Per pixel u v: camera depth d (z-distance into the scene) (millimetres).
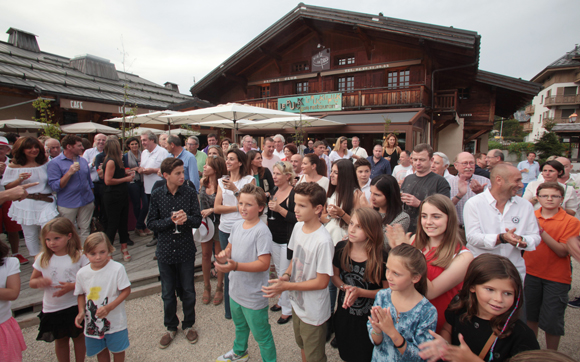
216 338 3064
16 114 10461
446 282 1839
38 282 2320
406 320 1686
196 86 17234
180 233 2965
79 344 2521
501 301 1458
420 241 2137
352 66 14609
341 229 2779
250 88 17812
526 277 2891
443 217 1958
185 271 3049
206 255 3760
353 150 7789
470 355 1396
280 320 3373
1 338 2047
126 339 2479
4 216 4516
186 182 3316
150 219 3029
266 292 2012
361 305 2055
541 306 2801
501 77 13461
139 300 3775
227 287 3312
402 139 14188
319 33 15078
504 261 1506
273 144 5434
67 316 2455
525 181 8602
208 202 3887
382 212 2658
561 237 2674
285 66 16688
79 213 4359
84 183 4312
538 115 43656
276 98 15508
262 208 2562
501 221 2477
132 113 6422
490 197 2529
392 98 12922
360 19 12906
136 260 4594
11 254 4652
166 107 15227
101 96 12391
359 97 13609
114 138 4598
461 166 3492
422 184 3295
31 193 3902
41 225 3994
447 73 14281
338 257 2219
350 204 2861
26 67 11586
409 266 1622
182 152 5199
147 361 2732
